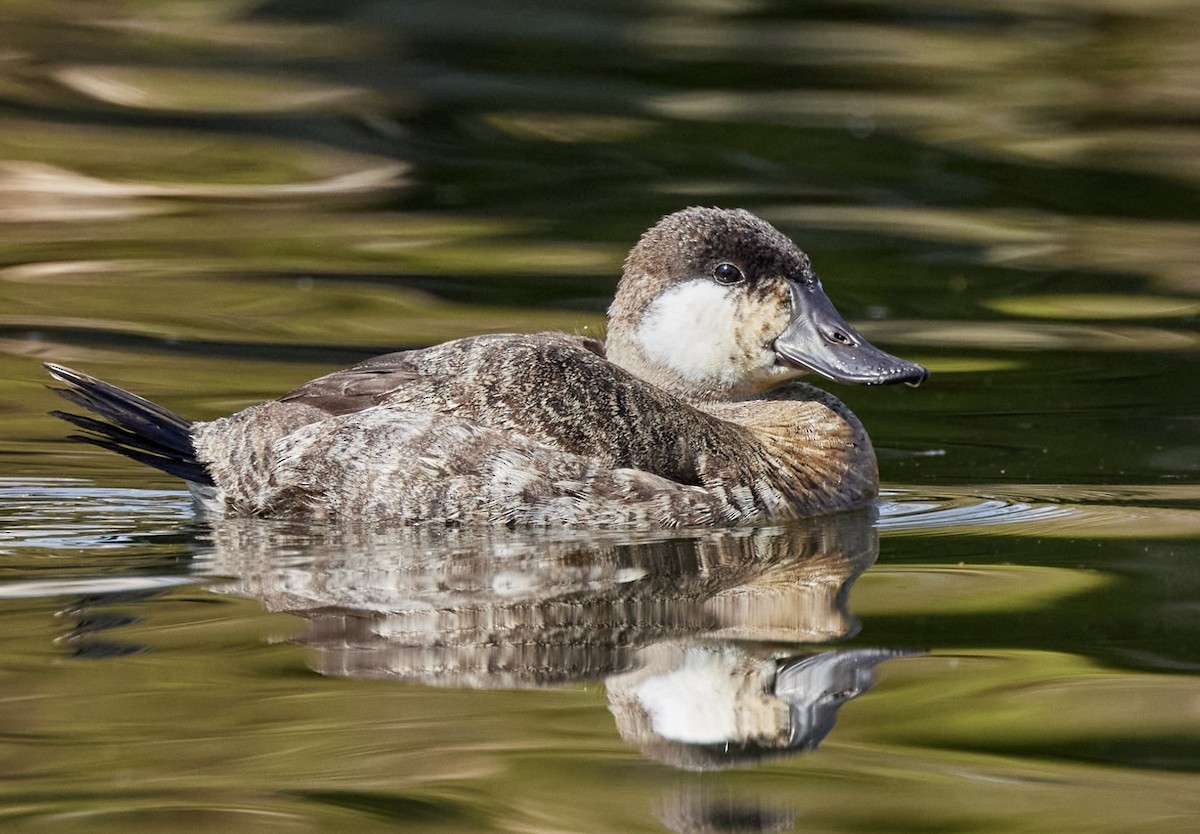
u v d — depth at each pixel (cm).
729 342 1175
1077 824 650
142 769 680
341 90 2286
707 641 841
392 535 1037
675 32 2564
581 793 669
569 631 854
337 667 791
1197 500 1126
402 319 1555
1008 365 1493
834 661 812
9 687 761
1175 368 1469
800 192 1966
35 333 1497
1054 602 904
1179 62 2395
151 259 1725
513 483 1048
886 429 1343
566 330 1518
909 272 1739
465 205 1930
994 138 2134
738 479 1095
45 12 2562
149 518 1071
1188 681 786
